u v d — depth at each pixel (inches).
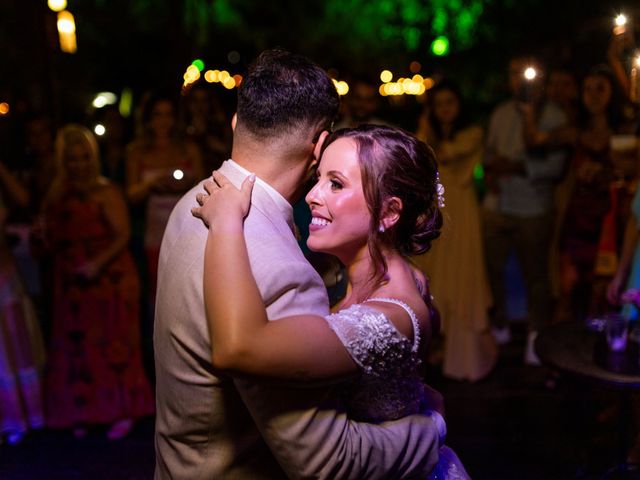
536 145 177.3
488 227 189.2
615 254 171.3
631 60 152.0
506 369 188.7
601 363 101.3
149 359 188.1
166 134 178.4
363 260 62.5
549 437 150.3
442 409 65.9
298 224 104.6
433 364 192.5
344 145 61.1
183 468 55.1
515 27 406.9
